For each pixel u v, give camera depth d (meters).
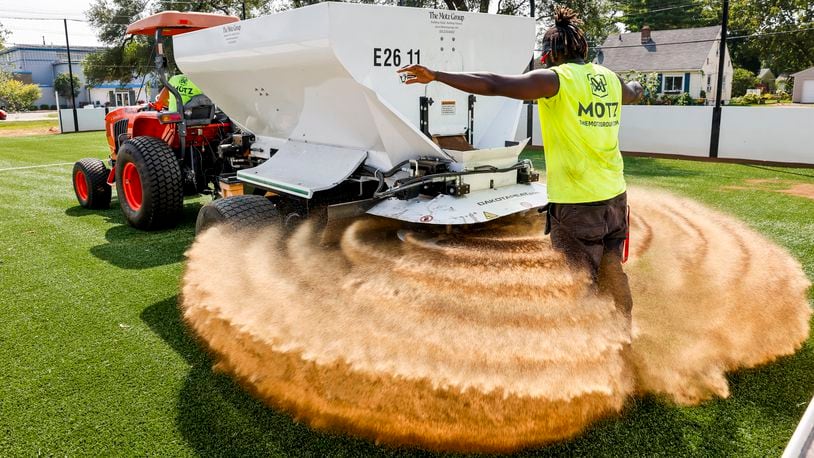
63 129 24.27
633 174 10.27
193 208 7.63
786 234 5.87
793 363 3.27
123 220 7.00
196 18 6.14
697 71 37.12
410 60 4.16
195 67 5.67
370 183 4.74
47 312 4.19
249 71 5.02
